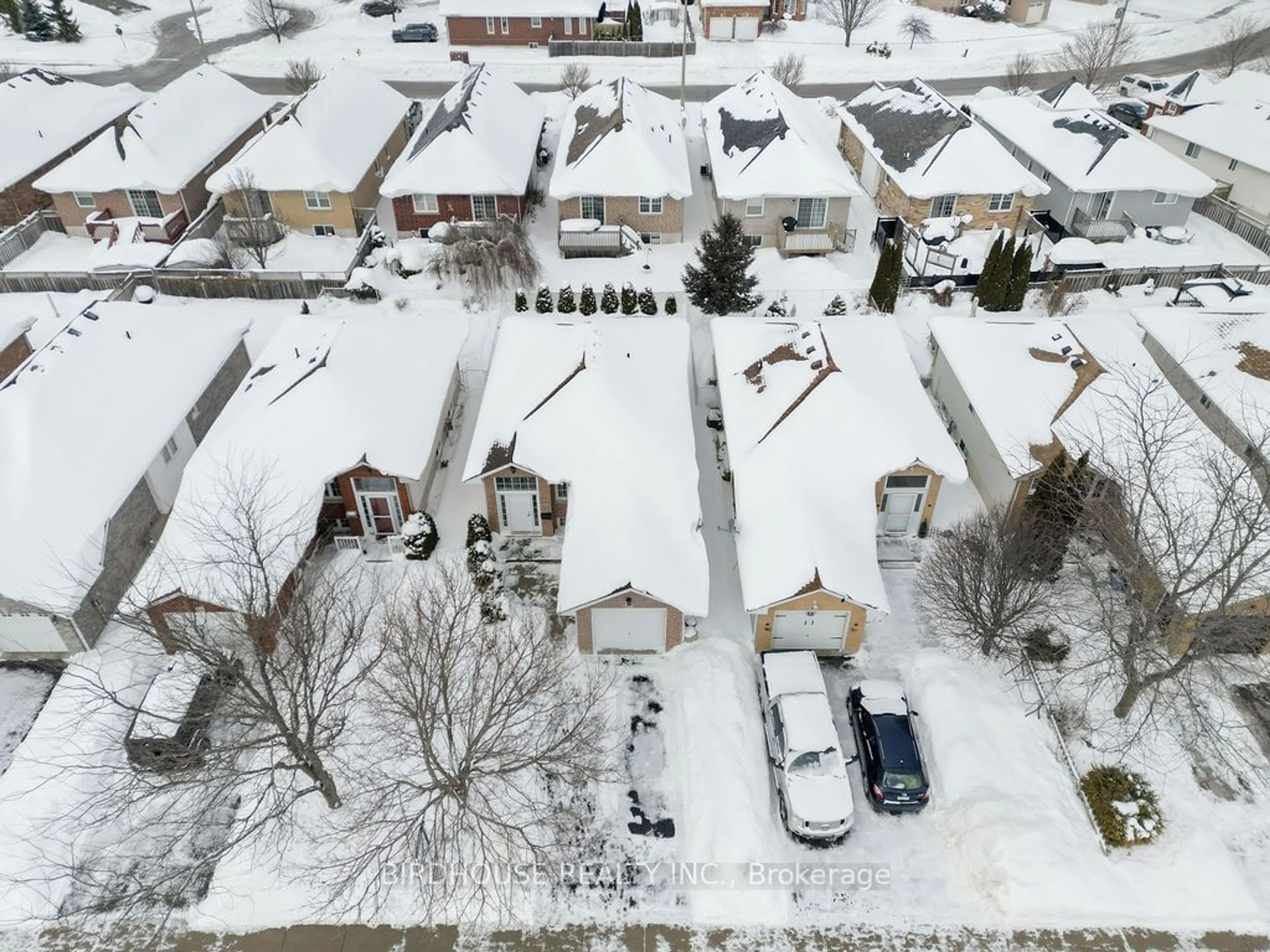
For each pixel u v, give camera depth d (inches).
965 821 885.2
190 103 2007.9
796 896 847.1
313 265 1747.0
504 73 2645.2
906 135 1904.5
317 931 828.6
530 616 1029.2
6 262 1777.8
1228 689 997.8
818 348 1215.6
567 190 1726.1
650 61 2731.3
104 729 957.2
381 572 1135.6
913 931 823.7
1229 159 1963.6
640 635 1037.8
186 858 876.6
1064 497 1039.6
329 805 897.5
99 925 834.8
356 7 3201.3
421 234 1806.1
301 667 860.0
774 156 1749.5
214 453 1118.4
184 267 1656.0
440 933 826.2
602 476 1095.6
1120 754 944.3
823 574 973.8
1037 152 1946.4
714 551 1170.0
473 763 794.8
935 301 1606.8
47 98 2049.7
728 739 938.7
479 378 1445.6
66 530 1040.8
